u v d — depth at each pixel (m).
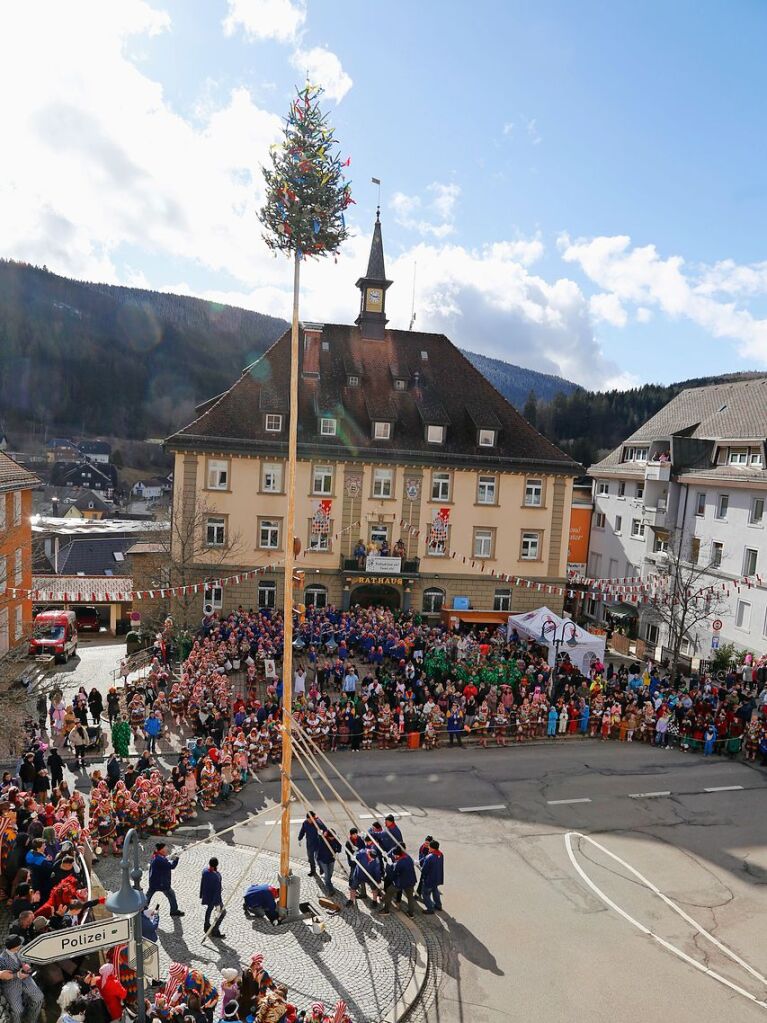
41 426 182.38
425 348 47.75
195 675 28.59
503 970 14.16
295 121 13.52
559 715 28.62
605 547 59.75
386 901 15.93
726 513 45.25
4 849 14.74
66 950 8.62
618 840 20.00
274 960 13.90
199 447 39.75
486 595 44.28
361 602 43.34
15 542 33.84
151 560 44.22
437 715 26.92
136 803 19.08
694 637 46.16
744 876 18.27
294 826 20.08
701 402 54.91
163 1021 10.42
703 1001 13.46
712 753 27.58
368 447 42.25
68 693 30.97
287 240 14.23
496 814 21.33
